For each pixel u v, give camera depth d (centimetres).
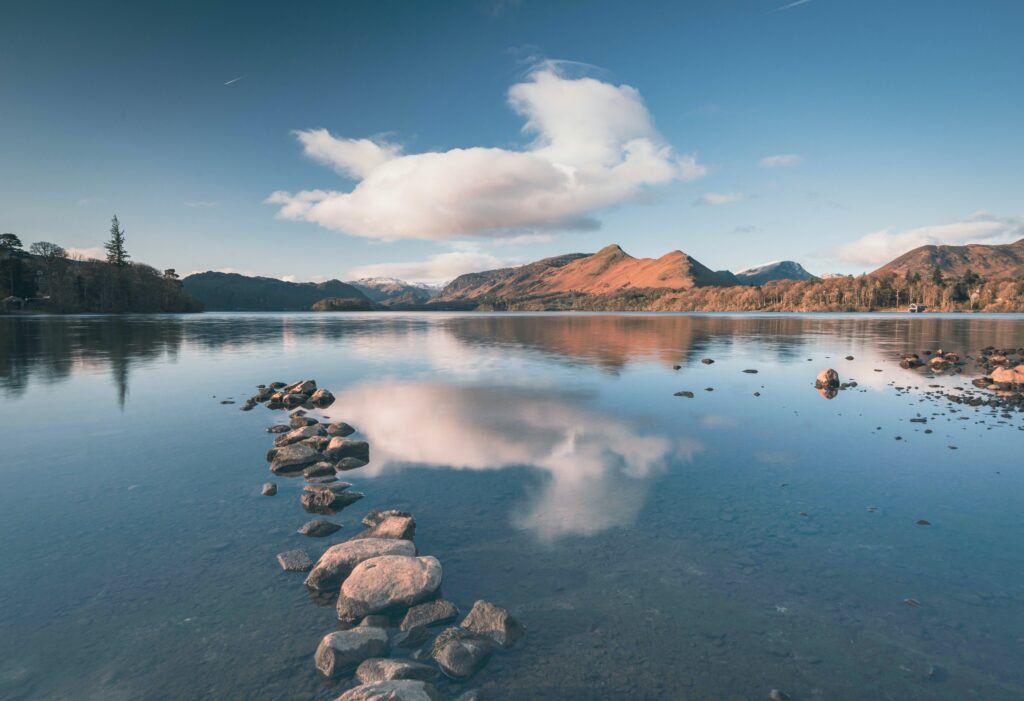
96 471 1228
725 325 10131
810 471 1226
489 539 873
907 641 610
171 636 614
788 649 597
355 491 1096
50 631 620
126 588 715
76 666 561
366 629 607
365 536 862
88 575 748
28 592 702
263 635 620
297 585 732
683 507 1010
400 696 482
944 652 591
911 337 6088
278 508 1009
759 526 923
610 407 1992
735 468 1249
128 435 1580
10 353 4112
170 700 512
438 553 825
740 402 2083
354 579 698
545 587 728
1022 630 629
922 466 1260
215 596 700
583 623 646
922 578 747
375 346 5106
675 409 1950
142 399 2188
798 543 857
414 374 2980
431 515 973
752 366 3294
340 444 1341
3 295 15200
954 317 14800
